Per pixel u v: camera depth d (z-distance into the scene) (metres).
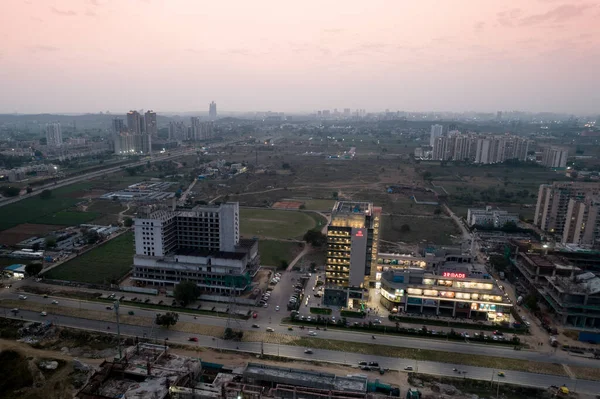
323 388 126.88
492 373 145.00
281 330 170.62
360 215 196.00
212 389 125.31
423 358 153.25
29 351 152.00
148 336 164.00
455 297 186.00
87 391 125.69
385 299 195.88
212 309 187.75
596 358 156.00
